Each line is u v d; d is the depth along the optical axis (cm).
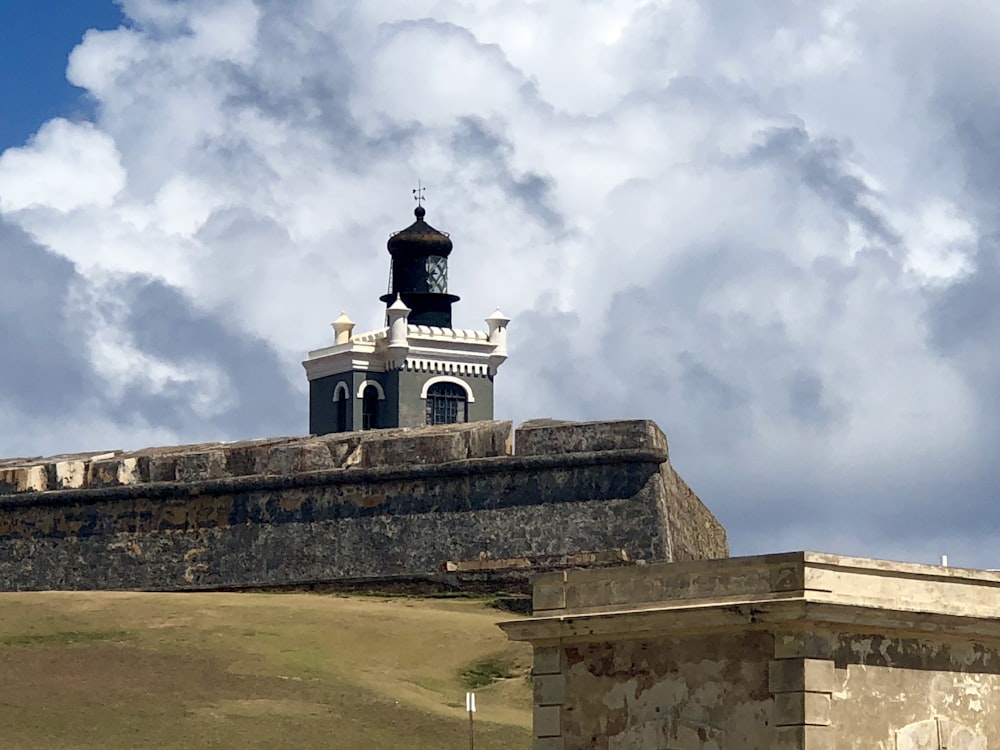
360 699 6062
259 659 6619
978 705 3412
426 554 8131
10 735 5406
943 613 3341
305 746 5459
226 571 8450
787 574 3228
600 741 3394
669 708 3322
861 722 3238
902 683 3309
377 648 6981
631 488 7906
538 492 8031
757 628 3225
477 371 13400
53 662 6384
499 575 7994
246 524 8462
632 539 7850
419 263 13788
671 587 3369
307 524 8356
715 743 3259
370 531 8244
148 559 8581
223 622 7200
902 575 3344
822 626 3200
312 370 13538
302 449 8444
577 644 3444
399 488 8244
